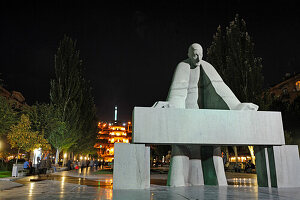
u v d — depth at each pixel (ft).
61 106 92.68
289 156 23.68
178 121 22.04
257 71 80.89
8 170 66.74
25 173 52.03
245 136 22.93
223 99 24.81
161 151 171.53
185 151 25.59
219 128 22.62
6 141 82.23
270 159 23.81
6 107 64.18
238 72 81.82
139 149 21.58
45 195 18.72
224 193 19.01
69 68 96.68
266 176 23.84
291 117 85.15
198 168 26.11
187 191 20.07
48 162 57.67
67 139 91.20
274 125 23.72
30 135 63.87
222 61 87.71
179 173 24.54
